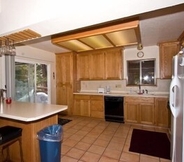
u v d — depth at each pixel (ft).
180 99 5.46
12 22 6.77
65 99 17.43
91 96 15.76
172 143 6.88
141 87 15.30
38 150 6.98
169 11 7.32
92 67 16.83
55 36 10.44
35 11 6.06
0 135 5.75
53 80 17.95
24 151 7.00
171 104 6.50
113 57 15.62
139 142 9.94
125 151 8.72
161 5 4.95
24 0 6.35
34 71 15.64
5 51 8.61
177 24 9.03
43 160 6.39
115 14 5.52
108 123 14.15
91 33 8.95
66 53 17.31
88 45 12.19
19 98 13.98
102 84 17.21
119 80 16.25
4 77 11.98
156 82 14.65
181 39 11.69
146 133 11.56
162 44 13.33
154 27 9.52
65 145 9.42
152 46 14.74
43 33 7.36
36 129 6.90
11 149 7.51
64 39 10.06
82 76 17.52
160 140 10.27
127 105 14.02
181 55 5.73
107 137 10.75
